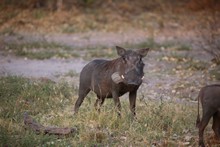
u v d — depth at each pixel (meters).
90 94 36.91
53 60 55.94
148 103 34.41
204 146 25.39
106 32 80.19
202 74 46.94
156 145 26.16
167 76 46.69
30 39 71.00
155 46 65.62
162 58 55.84
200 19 84.62
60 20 83.38
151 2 94.06
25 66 51.62
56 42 68.88
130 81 26.92
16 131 27.38
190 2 93.00
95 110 30.20
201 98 25.42
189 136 27.44
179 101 37.12
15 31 76.88
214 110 24.94
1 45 63.91
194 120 30.42
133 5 92.25
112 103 32.88
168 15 88.69
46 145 25.31
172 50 62.97
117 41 72.06
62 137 26.98
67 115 30.95
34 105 33.16
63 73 48.16
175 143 26.20
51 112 31.94
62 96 36.00
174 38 73.94
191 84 42.72
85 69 31.41
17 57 56.75
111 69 29.05
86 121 29.19
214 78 44.72
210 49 59.28
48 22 82.44
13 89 36.53
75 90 38.59
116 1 93.44
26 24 81.19
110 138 26.75
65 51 62.47
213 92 24.86
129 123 28.69
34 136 26.31
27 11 86.38
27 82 40.06
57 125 29.27
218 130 25.66
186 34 77.25
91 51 62.53
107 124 28.61
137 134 27.23
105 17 86.25
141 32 80.00
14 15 84.19
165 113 30.36
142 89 41.38
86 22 83.56
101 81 29.72
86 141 26.16
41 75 46.91
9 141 25.23
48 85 38.44
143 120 29.36
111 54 59.38
